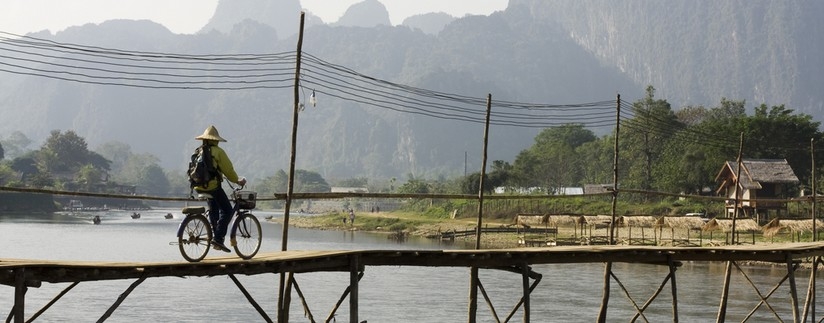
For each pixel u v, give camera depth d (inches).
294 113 1355.8
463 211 6318.9
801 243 1620.3
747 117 5654.5
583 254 1221.7
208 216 930.7
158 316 1902.1
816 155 5354.3
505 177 6855.3
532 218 4313.5
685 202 5251.0
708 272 3021.7
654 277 2824.8
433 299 2203.5
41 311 866.1
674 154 5905.5
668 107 6574.8
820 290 2445.9
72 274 810.8
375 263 1082.1
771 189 4463.6
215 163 913.5
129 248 3838.6
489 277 2721.5
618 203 5536.4
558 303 2151.8
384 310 2018.9
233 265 917.8
